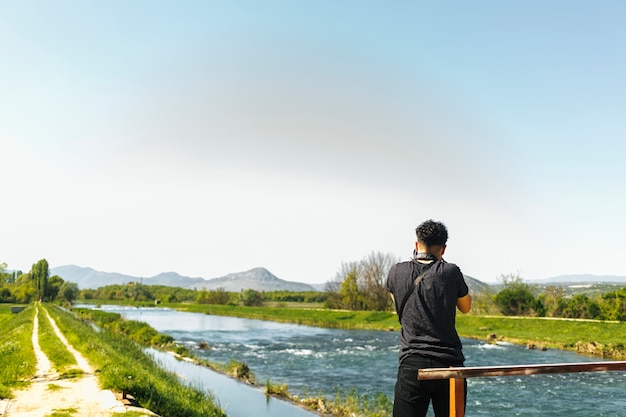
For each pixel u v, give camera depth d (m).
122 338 34.25
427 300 3.69
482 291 63.16
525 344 42.28
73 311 90.06
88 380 12.97
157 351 35.38
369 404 18.95
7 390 11.22
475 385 22.78
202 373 25.50
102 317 63.81
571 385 22.64
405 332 3.76
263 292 147.38
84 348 20.23
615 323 43.28
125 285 196.00
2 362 15.09
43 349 19.69
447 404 3.55
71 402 10.45
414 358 3.62
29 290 133.00
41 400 10.59
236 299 142.50
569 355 35.03
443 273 3.74
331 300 91.44
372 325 67.81
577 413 17.67
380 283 83.94
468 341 45.38
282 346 42.25
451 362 3.57
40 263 145.88
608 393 20.86
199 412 12.17
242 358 33.88
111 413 9.54
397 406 3.70
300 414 17.08
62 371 14.30
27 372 13.93
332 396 20.73
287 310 91.12
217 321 81.31
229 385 22.30
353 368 29.31
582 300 51.16
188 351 33.97
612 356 34.38
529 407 18.53
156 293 190.38
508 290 58.91
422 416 3.63
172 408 11.56
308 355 35.78
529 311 56.72
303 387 23.02
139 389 11.75
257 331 60.12
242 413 16.95
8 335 28.53
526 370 3.22
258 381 24.22
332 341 47.09
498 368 3.23
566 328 46.19
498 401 19.48
